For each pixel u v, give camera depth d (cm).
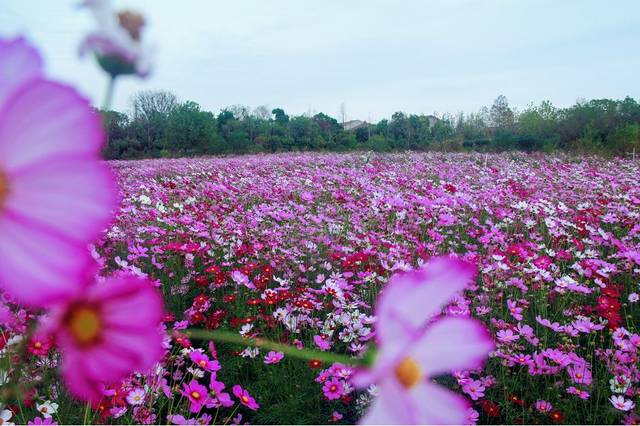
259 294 289
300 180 769
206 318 274
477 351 28
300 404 221
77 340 21
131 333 21
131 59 21
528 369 236
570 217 506
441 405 27
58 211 20
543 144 2150
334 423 209
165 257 355
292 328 243
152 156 2281
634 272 325
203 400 153
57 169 20
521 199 584
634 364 211
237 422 194
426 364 28
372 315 267
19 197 20
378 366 27
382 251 362
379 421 27
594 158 1533
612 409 200
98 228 20
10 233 20
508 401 218
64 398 171
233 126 2947
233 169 1060
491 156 1653
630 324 287
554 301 302
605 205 539
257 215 470
